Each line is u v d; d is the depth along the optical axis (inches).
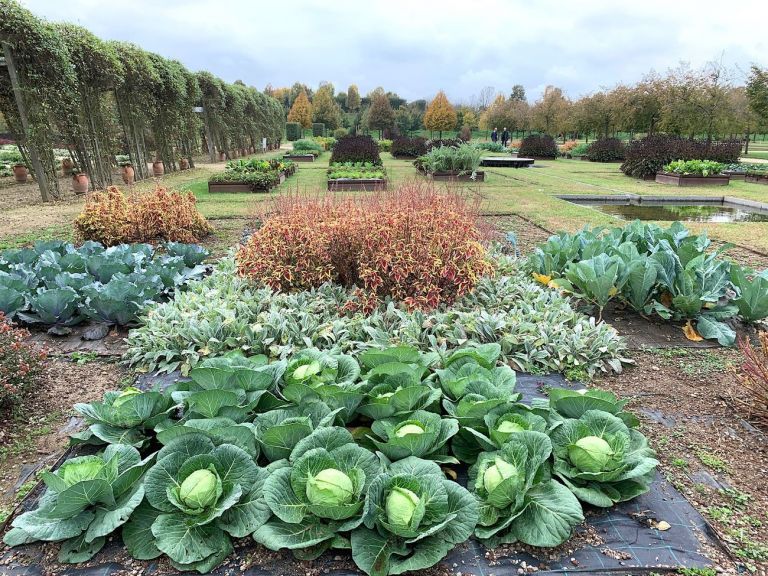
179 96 704.4
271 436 87.7
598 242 188.1
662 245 184.2
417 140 1032.8
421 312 155.9
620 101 1075.3
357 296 162.6
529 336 143.5
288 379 110.0
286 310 156.1
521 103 1649.9
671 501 90.3
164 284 192.4
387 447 88.9
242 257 184.1
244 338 143.1
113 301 160.2
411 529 73.4
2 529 84.9
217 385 103.7
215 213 393.7
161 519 77.9
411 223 170.2
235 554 77.8
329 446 87.0
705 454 105.0
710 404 124.5
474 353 116.3
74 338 162.2
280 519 78.8
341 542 76.3
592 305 181.3
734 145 693.3
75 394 129.5
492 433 91.5
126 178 599.5
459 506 79.4
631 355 151.3
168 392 107.3
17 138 463.8
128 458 87.9
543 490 83.6
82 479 83.4
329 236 177.3
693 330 164.1
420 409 100.0
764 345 125.6
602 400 97.0
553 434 93.7
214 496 78.8
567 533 76.8
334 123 1983.3
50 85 427.5
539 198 480.7
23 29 386.9
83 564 76.6
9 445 109.6
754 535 84.0
